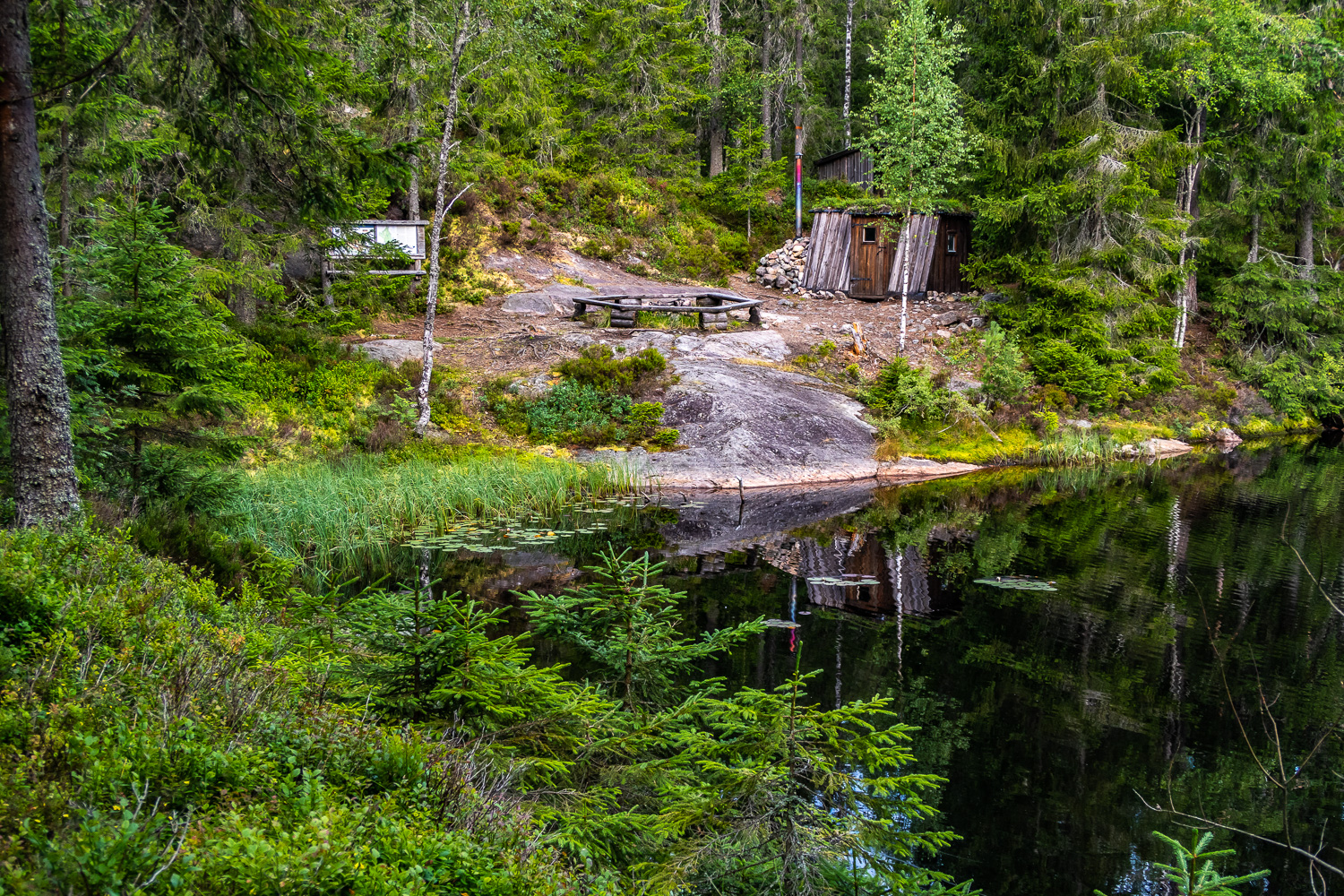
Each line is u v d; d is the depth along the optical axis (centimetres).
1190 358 2992
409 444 1780
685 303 2736
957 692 846
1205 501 1811
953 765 702
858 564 1323
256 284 1647
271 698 432
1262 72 2794
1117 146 2488
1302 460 2361
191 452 1038
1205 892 371
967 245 3027
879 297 3033
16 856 249
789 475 1942
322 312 1973
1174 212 2612
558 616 575
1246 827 626
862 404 2245
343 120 1884
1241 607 1121
